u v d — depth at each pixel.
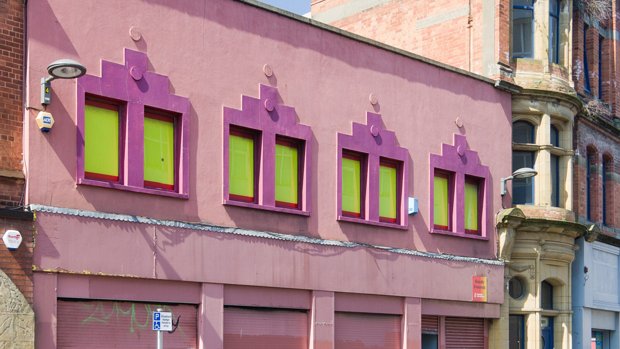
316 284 19.39
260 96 18.72
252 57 18.66
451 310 22.83
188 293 17.09
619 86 31.97
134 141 16.45
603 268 29.47
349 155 20.81
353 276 20.25
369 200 20.89
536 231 25.31
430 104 22.83
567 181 27.02
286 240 18.86
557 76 26.61
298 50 19.64
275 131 18.94
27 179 14.88
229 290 17.78
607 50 31.66
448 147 23.16
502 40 25.66
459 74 23.83
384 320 21.22
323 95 20.09
